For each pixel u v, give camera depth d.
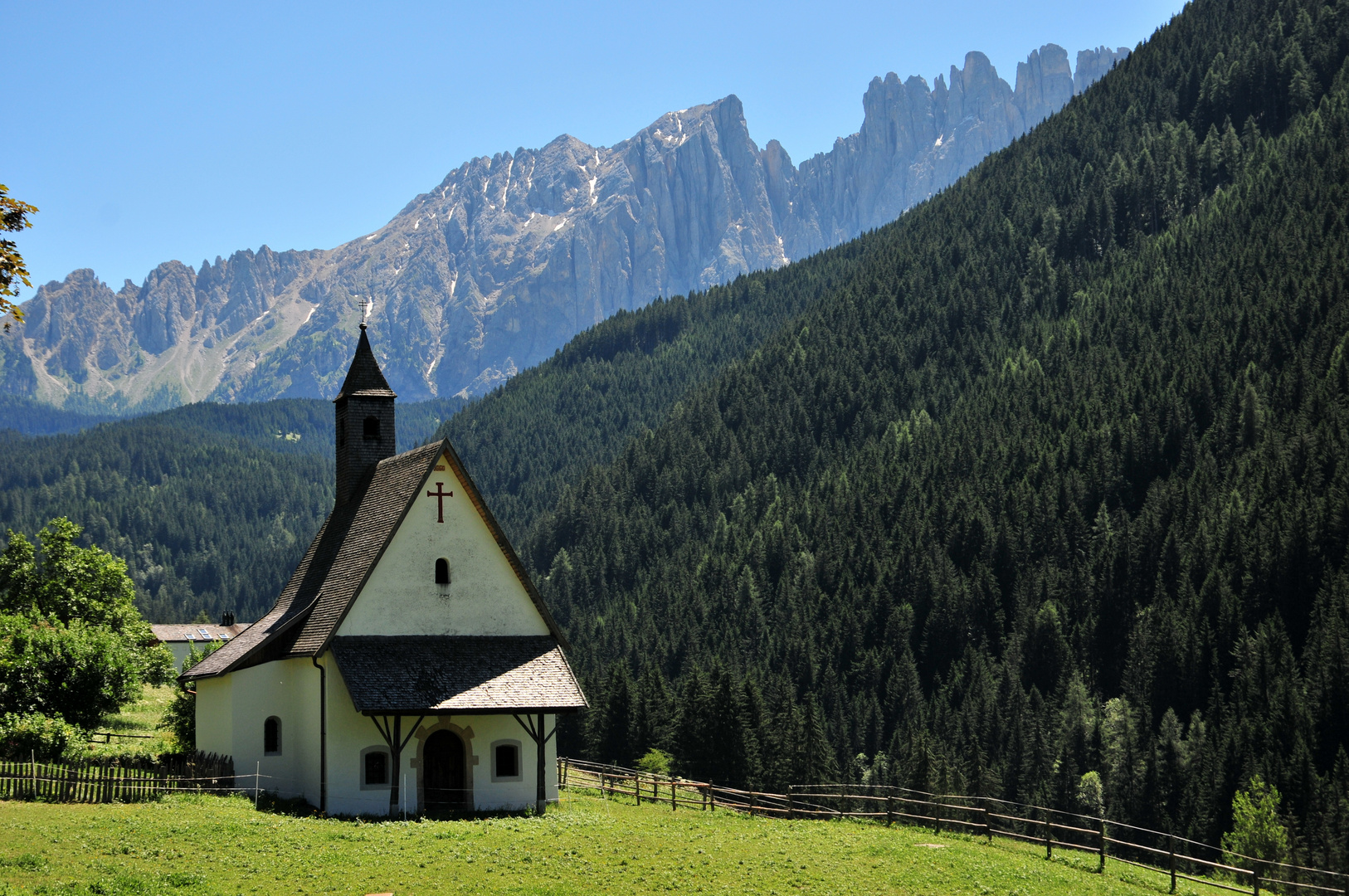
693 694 104.62
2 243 25.31
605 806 52.06
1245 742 116.19
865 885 34.59
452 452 50.66
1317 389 178.62
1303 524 145.88
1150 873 44.09
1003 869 38.59
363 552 50.19
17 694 56.56
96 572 85.62
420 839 38.72
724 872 35.38
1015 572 170.38
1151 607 150.50
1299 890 62.19
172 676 84.62
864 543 189.50
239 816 41.53
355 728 46.75
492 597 50.66
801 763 111.06
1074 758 128.50
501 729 48.41
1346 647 122.44
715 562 199.12
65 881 29.73
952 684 149.75
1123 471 188.00
